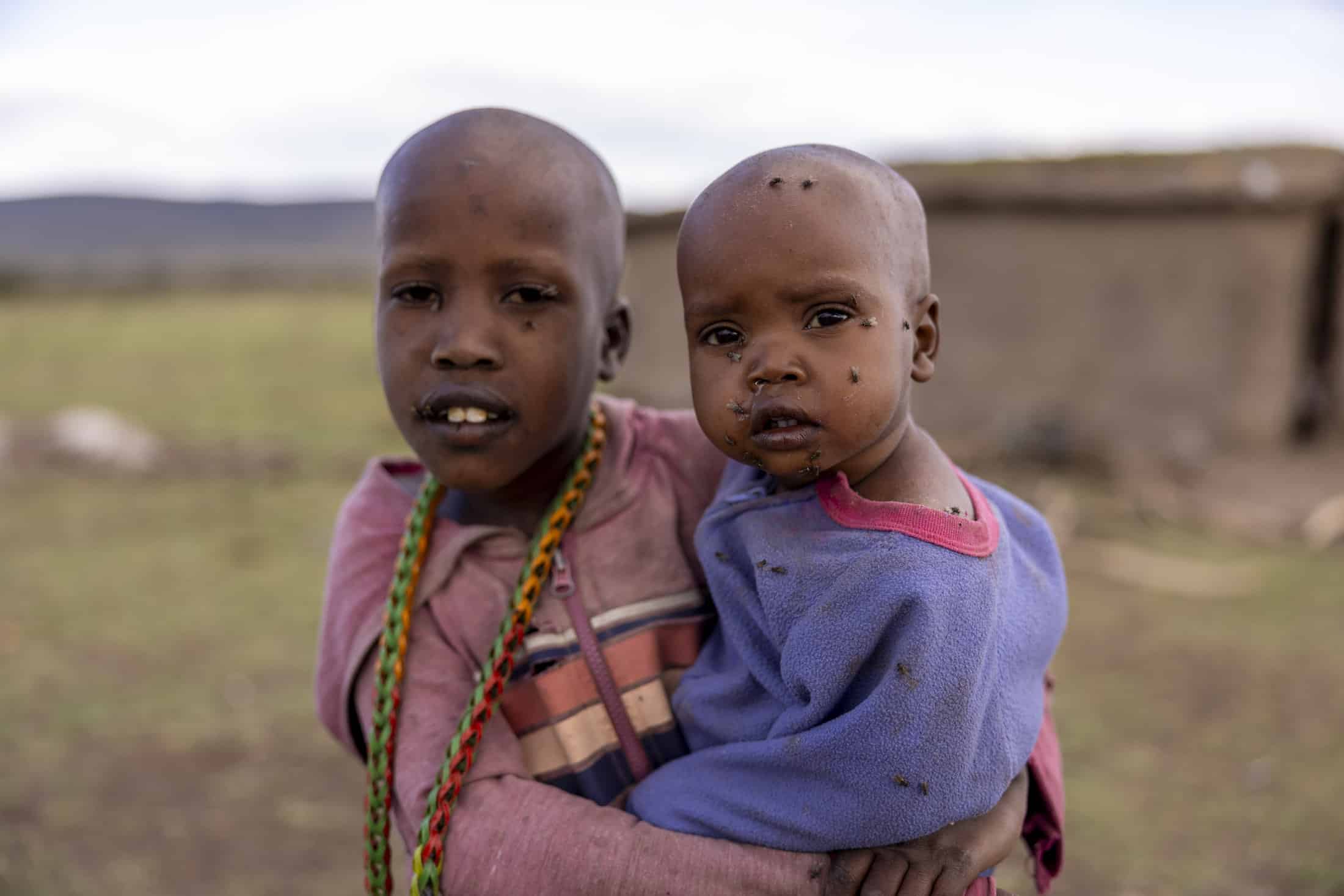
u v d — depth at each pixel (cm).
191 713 532
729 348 126
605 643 152
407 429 147
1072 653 626
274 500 984
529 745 152
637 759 151
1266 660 611
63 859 403
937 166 1277
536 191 144
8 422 1139
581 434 161
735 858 132
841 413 122
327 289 3347
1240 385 1144
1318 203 1132
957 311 1233
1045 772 155
